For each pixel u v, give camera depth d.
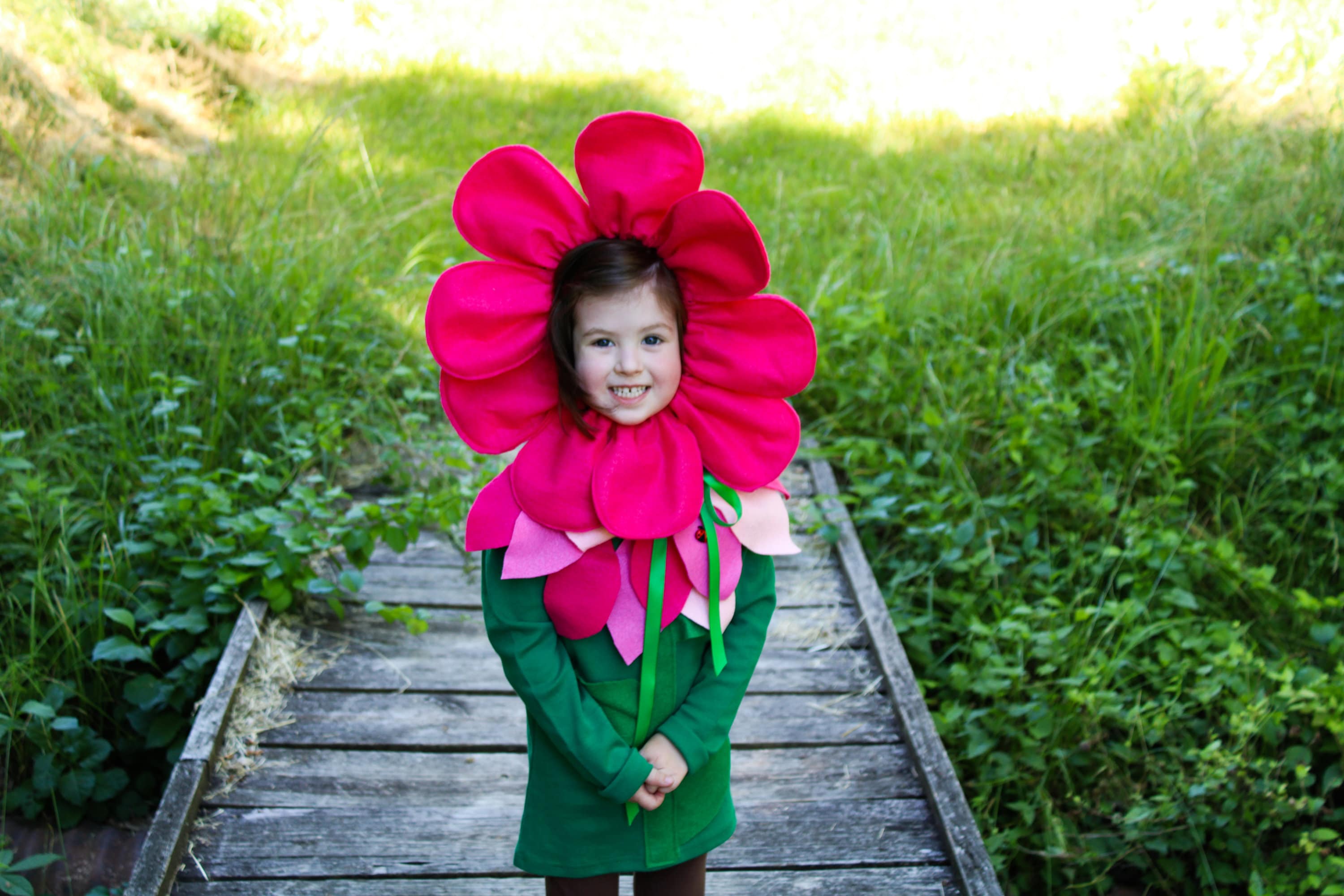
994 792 3.33
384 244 5.69
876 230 5.93
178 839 2.56
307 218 5.64
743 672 1.84
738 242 1.68
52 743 3.14
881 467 4.39
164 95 7.34
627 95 8.78
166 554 3.51
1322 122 6.36
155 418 4.08
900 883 2.59
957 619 3.72
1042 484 4.14
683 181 1.70
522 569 1.71
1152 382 4.55
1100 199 6.20
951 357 4.75
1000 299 5.20
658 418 1.80
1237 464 4.42
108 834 3.18
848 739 3.02
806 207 6.58
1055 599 3.84
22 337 4.30
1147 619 3.75
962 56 9.53
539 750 1.87
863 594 3.58
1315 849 3.03
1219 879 3.19
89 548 3.59
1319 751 3.45
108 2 7.96
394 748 2.92
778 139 8.01
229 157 6.48
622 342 1.68
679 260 1.72
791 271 5.58
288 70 8.56
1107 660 3.54
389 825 2.69
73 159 5.75
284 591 3.30
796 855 2.65
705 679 1.83
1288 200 5.54
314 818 2.70
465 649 3.33
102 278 4.57
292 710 3.03
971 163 7.40
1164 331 4.97
